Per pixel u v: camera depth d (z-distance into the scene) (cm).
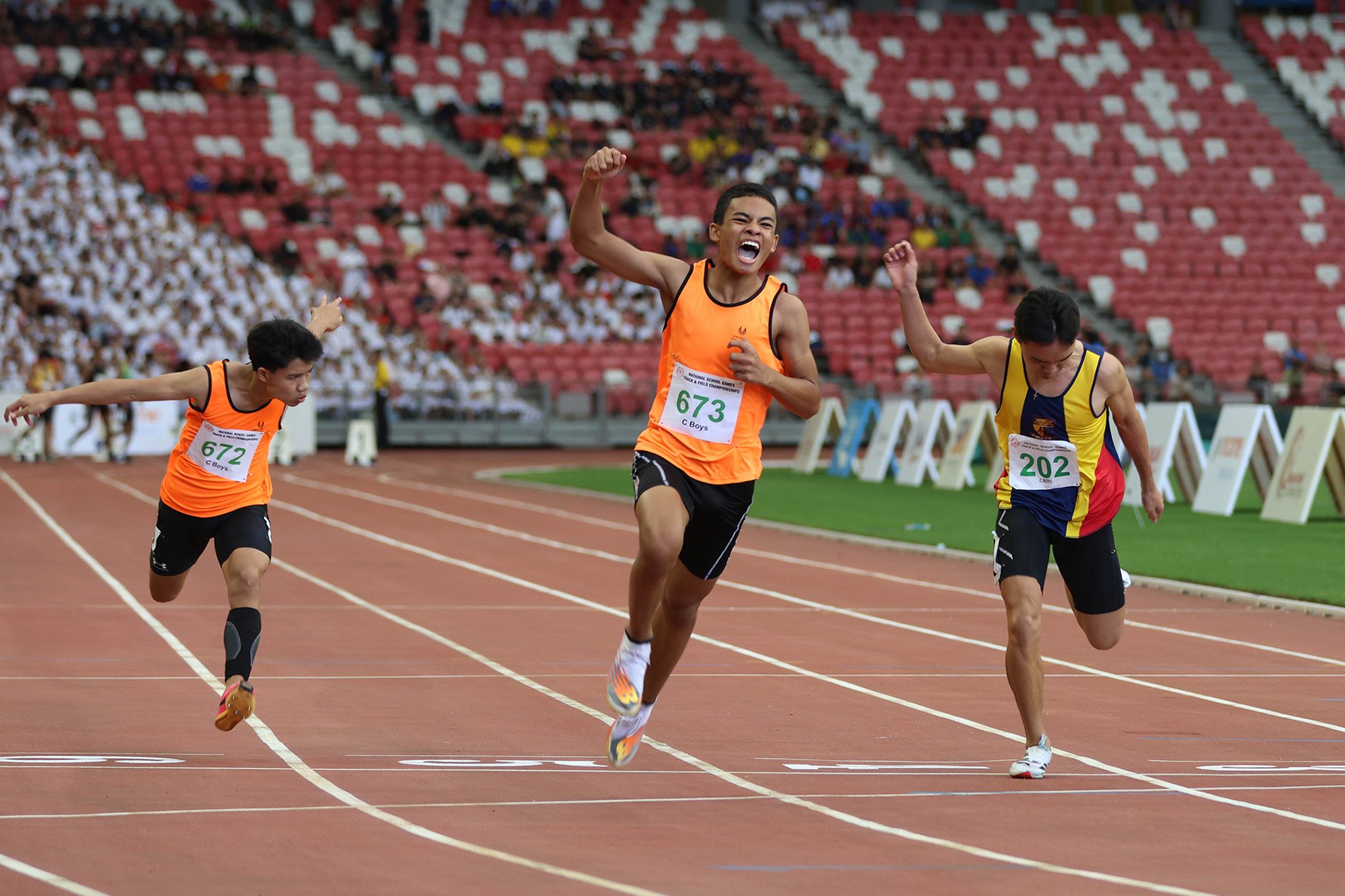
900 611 4416
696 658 3603
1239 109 15950
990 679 3331
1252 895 1684
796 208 13912
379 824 2000
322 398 12006
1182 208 14700
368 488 8769
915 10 17412
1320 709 3003
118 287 11438
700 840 1930
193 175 12862
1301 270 14288
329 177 13212
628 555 5806
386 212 13062
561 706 2986
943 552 5809
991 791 2258
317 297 12144
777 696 3117
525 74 14962
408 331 12369
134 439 11275
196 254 11950
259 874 1739
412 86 14512
